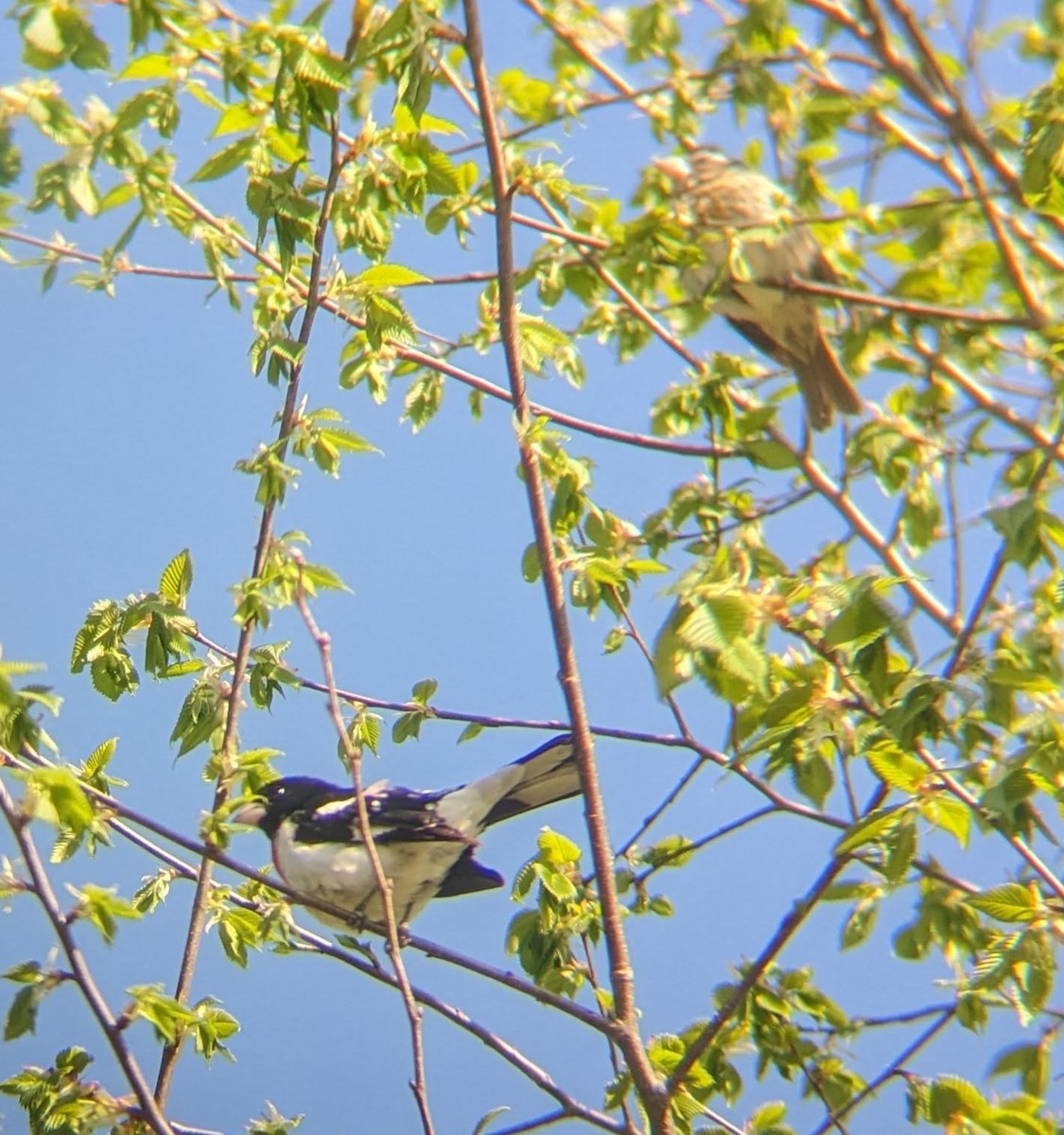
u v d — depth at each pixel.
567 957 9.88
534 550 10.46
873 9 9.05
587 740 8.20
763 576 9.59
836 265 11.02
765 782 9.90
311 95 8.80
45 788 7.64
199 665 9.47
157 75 9.06
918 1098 9.12
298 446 9.48
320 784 10.91
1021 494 8.16
